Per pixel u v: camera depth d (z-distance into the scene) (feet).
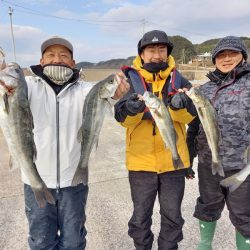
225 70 5.52
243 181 5.04
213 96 5.53
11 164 4.48
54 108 4.80
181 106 5.04
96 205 7.88
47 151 4.77
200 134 5.75
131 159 5.52
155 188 5.49
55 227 4.99
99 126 4.58
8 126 4.25
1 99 4.14
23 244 6.30
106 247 6.19
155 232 6.70
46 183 4.80
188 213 7.41
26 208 4.90
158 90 5.47
